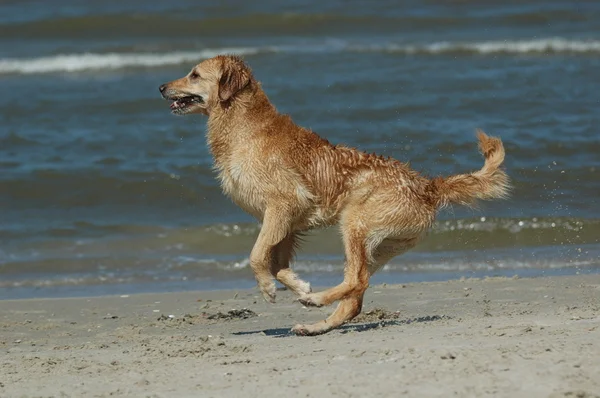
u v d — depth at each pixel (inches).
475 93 966.4
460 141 800.3
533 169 746.8
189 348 352.8
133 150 806.5
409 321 407.8
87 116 910.4
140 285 555.2
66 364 332.2
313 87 990.4
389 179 388.2
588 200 693.3
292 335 382.6
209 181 745.0
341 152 395.2
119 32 1321.4
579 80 1022.4
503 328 349.4
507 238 634.2
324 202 394.3
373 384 269.6
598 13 1407.5
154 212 692.7
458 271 571.8
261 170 396.8
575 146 791.7
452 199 398.9
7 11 1391.5
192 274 579.5
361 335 364.8
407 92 970.1
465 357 289.9
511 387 260.8
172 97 422.0
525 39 1254.9
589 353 288.2
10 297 527.5
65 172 753.6
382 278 556.1
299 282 395.2
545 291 481.4
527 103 923.4
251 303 487.5
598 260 588.1
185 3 1440.7
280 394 268.4
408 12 1421.0
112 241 636.1
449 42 1238.9
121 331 425.7
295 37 1302.9
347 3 1457.9
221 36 1314.0
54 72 1120.2
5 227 657.0
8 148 809.5
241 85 401.7
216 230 653.9
